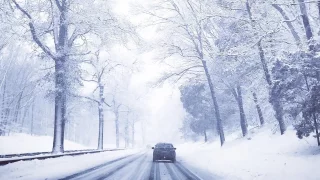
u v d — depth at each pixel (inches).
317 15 740.7
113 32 876.0
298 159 434.6
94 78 1330.0
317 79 472.7
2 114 1657.2
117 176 424.5
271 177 364.8
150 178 411.5
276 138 671.8
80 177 398.9
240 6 778.8
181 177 430.6
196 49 1017.5
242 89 1196.5
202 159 810.8
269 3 669.3
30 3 808.3
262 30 670.5
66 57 838.5
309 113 454.3
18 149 1210.0
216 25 961.5
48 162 572.1
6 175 387.9
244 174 422.6
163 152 789.9
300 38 705.6
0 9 726.5
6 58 1706.4
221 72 986.7
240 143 842.2
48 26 865.5
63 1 828.0
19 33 804.0
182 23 987.3
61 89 817.5
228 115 1611.7
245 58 781.3
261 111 987.3
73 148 1646.2
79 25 822.5
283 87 506.6
